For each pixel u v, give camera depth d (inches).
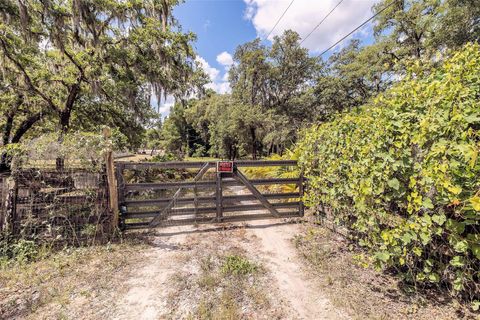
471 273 77.0
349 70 767.7
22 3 257.8
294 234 161.8
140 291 98.4
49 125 422.6
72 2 284.2
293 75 968.9
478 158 65.8
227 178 193.2
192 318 82.9
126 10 323.3
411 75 102.8
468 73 77.8
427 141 83.0
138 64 371.6
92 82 345.1
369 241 114.8
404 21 535.8
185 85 438.9
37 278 104.4
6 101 352.2
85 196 143.3
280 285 103.1
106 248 135.6
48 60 346.0
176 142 1535.4
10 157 130.3
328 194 155.3
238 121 857.5
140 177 304.8
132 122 459.8
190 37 399.5
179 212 172.9
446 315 79.2
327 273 110.9
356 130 121.4
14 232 129.4
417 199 83.6
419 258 91.7
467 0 376.5
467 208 70.5
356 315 82.8
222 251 136.8
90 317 83.2
